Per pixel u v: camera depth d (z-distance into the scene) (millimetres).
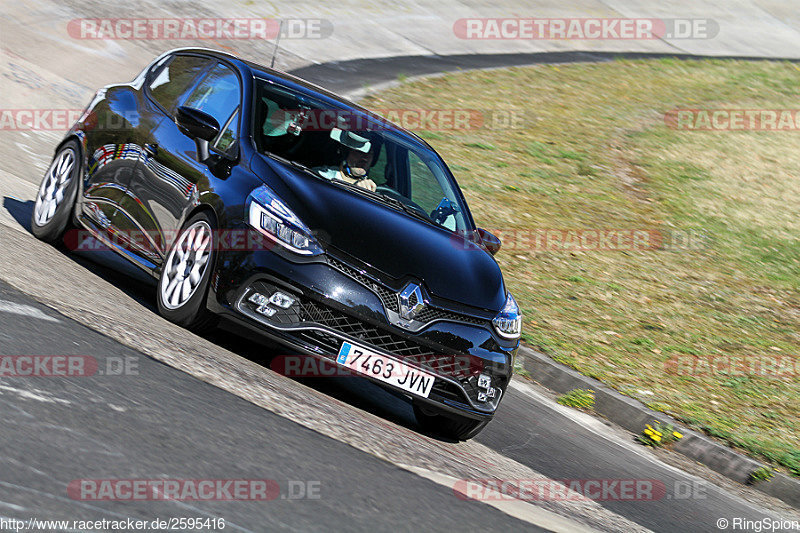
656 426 29188
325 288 19594
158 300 21672
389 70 76125
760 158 74312
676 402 31188
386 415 21766
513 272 41781
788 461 27938
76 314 18609
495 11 108438
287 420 16828
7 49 49844
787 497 26766
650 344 36719
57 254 24844
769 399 33750
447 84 76500
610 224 53344
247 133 22281
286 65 68438
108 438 13234
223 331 22500
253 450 14633
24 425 12773
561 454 24422
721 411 31484
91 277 23359
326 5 89812
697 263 49781
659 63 103750
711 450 28219
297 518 12586
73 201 25531
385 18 92250
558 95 81875
